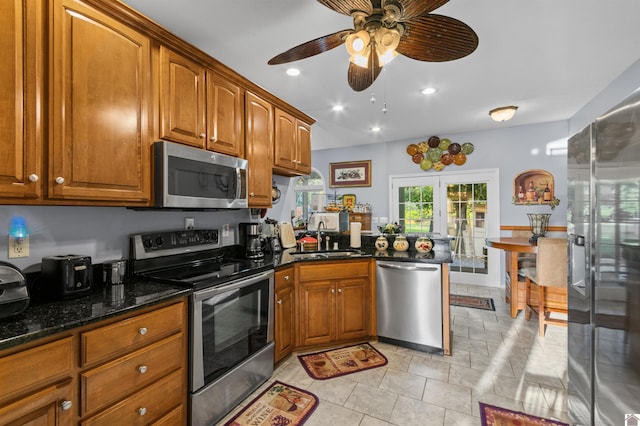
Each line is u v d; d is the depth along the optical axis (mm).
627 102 1137
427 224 5266
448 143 5023
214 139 2057
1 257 1381
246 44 2336
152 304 1407
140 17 1576
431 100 3498
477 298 4211
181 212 2230
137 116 1600
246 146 2365
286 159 2852
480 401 1971
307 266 2607
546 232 3883
